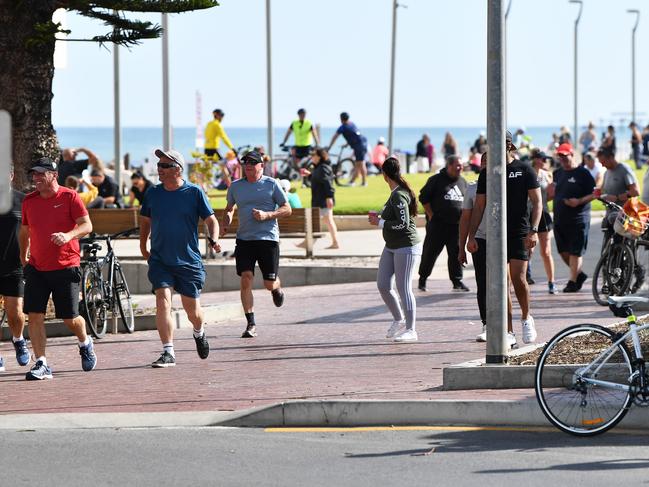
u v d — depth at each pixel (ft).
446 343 97.35
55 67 123.75
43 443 65.16
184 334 112.06
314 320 119.14
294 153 296.10
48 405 75.51
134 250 180.96
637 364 64.95
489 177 76.84
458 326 107.86
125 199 265.75
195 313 90.94
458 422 68.28
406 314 99.14
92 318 108.37
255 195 106.32
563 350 66.69
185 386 80.69
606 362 65.36
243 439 65.92
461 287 138.10
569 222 129.70
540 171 132.46
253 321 107.14
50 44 118.42
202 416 70.74
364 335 104.94
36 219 85.71
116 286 112.47
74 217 85.87
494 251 76.74
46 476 57.72
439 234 137.39
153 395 77.66
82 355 89.15
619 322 102.83
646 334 70.38
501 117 77.15
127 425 70.03
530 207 90.58
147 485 55.88
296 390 77.20
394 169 98.84
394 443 64.08
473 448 62.49
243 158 106.32
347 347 97.45
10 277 89.56
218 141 258.37
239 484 55.83
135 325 115.96
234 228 167.84
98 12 118.73
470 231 92.84
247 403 73.61
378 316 119.44
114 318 112.27
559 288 135.95
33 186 118.11
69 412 72.79
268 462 60.23
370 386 77.30
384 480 56.29
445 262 168.25
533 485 54.85
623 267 115.24
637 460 59.36
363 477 56.90
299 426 69.51
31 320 86.17
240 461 60.49
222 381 82.33
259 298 144.87
